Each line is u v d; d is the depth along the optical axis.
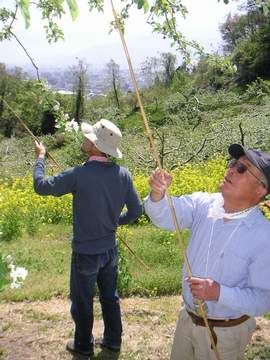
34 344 4.54
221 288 2.38
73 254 4.03
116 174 3.98
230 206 2.53
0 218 8.80
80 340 4.30
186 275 2.68
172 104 34.25
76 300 4.10
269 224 2.54
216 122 26.89
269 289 2.47
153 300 5.71
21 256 7.27
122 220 4.23
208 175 13.31
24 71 56.75
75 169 3.89
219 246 2.53
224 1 4.79
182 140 19.75
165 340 4.74
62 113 5.56
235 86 51.09
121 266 5.84
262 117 23.42
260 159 2.43
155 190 2.55
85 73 64.75
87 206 3.85
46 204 10.41
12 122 46.28
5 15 4.57
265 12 4.41
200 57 5.86
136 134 24.20
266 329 4.91
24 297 5.61
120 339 4.45
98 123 3.95
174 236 8.20
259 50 52.09
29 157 28.42
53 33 5.35
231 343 2.63
